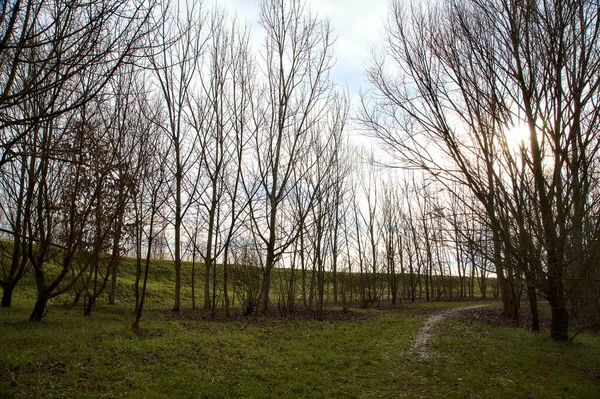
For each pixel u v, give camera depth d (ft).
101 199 43.57
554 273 35.24
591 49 31.81
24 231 38.29
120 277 102.17
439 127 34.65
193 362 28.35
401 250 131.13
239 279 66.49
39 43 16.12
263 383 25.63
